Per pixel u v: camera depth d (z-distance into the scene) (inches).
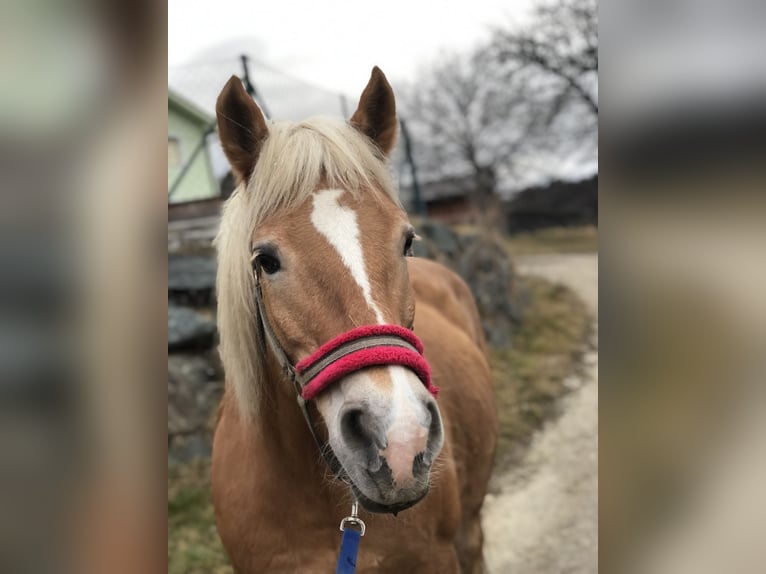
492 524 138.0
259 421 59.2
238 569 64.5
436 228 282.0
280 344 51.3
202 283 183.8
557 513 141.0
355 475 44.2
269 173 52.3
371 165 54.2
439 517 64.7
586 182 741.9
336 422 44.9
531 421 192.5
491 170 646.5
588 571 119.3
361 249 48.0
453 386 81.9
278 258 49.4
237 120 57.1
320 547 59.8
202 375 158.9
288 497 58.9
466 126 697.6
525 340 267.1
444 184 717.9
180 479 138.2
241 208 56.8
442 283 112.9
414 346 47.6
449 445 72.1
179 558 117.7
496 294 280.4
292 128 54.7
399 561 61.3
